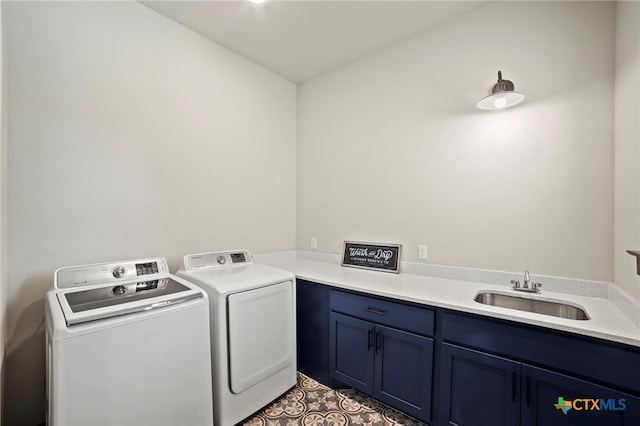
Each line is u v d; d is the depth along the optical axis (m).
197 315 1.57
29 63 1.55
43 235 1.61
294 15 2.08
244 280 1.88
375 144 2.55
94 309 1.29
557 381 1.30
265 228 2.85
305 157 3.10
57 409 1.14
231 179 2.55
